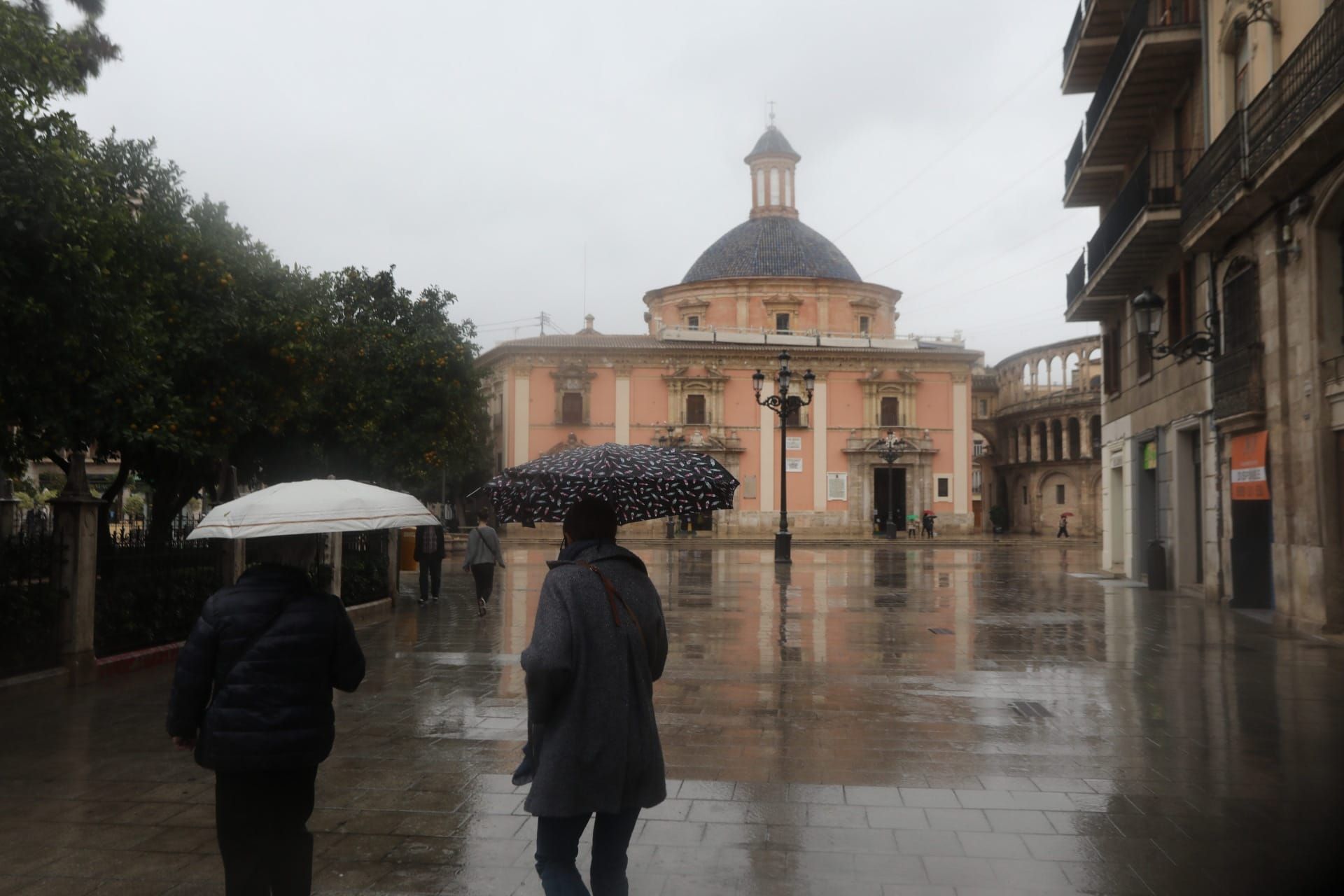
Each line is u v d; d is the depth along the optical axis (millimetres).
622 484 4227
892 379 57000
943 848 4930
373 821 5352
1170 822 5320
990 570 26453
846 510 56438
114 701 8555
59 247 7539
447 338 24203
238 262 13352
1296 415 13258
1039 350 65000
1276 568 13961
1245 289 14836
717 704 8414
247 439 17172
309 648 3719
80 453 10055
